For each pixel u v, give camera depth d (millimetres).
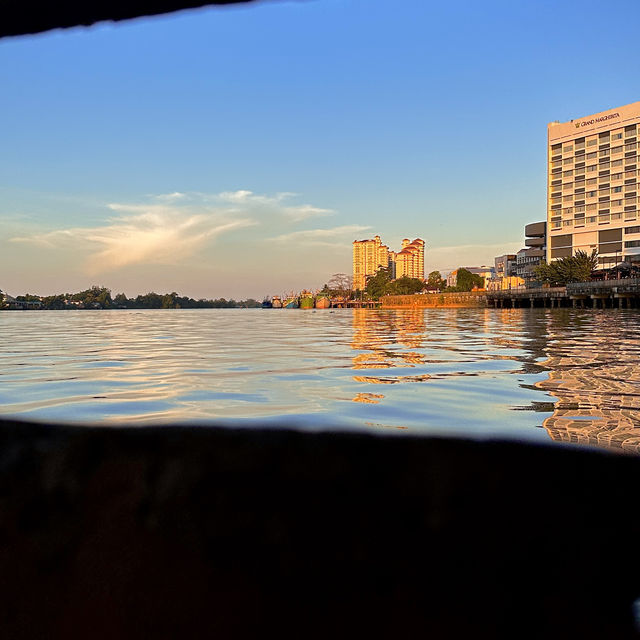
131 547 912
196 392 4195
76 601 901
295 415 3250
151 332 15039
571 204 82188
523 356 6852
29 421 1047
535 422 2879
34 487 938
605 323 17250
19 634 917
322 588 886
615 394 3801
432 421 2982
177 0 904
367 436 980
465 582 869
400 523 917
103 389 4406
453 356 7074
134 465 929
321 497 908
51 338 12086
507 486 882
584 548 881
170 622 883
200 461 943
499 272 133750
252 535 899
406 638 849
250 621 870
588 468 924
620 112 75625
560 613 847
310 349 8547
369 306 121688
